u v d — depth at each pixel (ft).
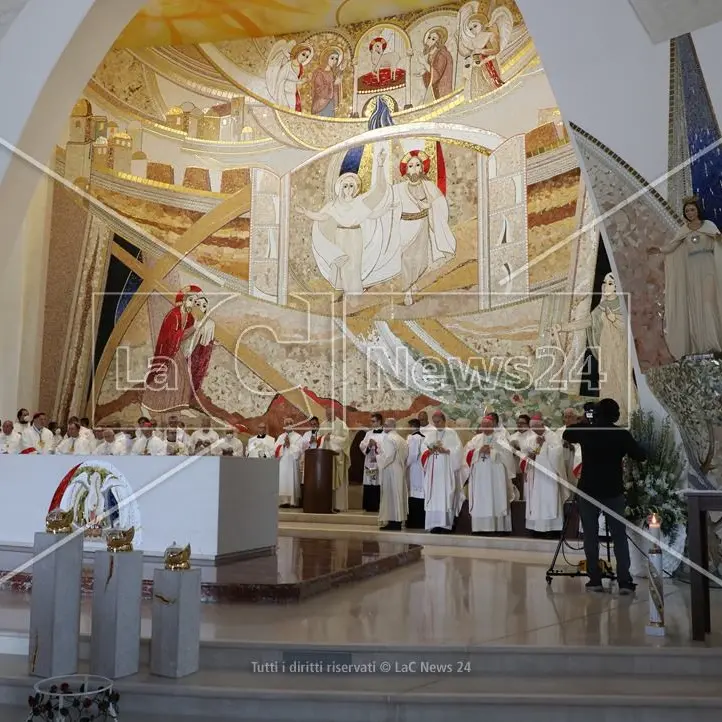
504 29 41.19
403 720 12.53
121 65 45.03
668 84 22.44
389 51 44.52
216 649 14.34
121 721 12.51
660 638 15.28
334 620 16.65
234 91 46.32
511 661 14.28
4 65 27.53
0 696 13.38
